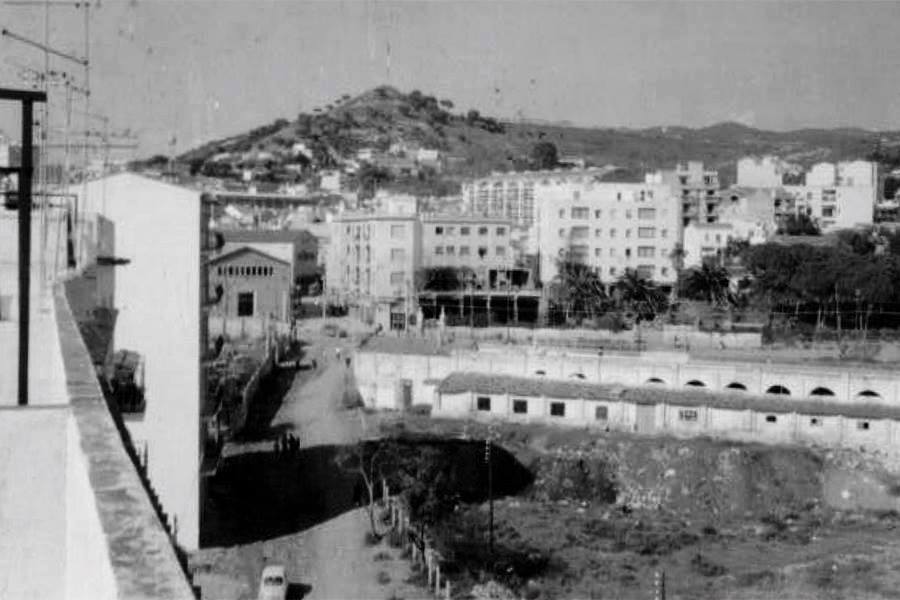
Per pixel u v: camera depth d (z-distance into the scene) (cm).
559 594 5688
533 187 19350
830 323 13038
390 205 15450
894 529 7112
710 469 7988
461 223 15188
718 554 6531
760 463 8044
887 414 8325
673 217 15625
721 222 17400
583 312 14038
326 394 10400
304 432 8894
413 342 12494
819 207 19412
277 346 12025
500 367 10038
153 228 5809
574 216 15538
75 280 4347
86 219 5394
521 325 14138
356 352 10281
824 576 5994
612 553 6494
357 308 15338
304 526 6462
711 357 10850
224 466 7775
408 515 6625
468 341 12669
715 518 7469
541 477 8000
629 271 14688
